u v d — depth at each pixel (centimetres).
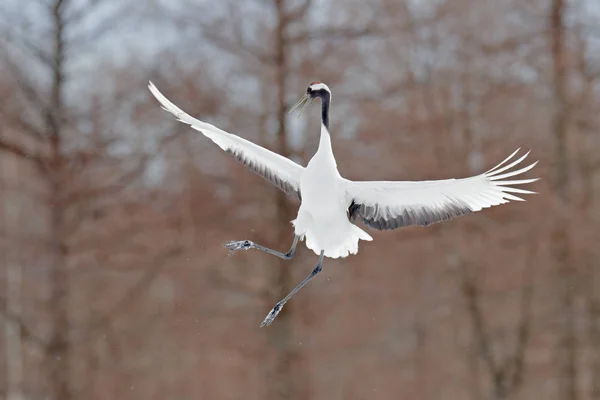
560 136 2584
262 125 2336
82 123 2397
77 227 2377
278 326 2400
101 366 2478
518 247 2567
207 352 2500
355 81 2448
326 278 2447
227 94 2392
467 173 2553
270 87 2341
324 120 941
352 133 2423
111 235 2391
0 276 2539
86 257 2436
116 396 2483
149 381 2528
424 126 2559
